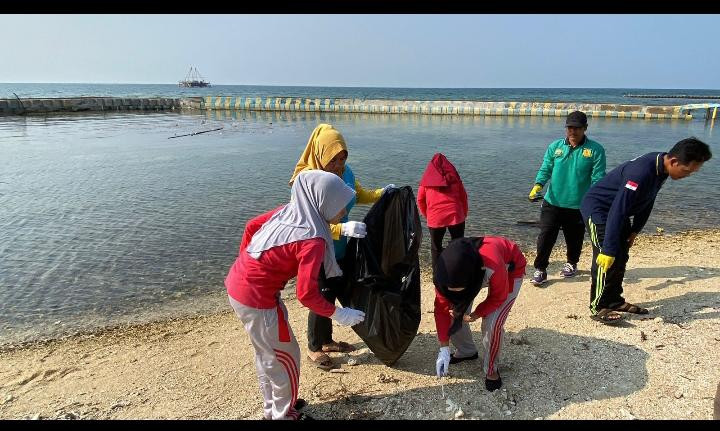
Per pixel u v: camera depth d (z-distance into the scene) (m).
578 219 5.78
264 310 2.98
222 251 7.73
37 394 3.95
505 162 16.86
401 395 3.66
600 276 4.58
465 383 3.79
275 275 2.96
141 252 7.68
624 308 4.81
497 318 3.52
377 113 46.53
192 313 5.66
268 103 50.31
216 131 28.83
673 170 4.04
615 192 4.46
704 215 9.80
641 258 6.85
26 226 9.03
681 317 4.63
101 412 3.60
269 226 3.06
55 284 6.50
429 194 5.82
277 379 3.17
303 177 2.99
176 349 4.72
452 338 4.02
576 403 3.43
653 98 100.69
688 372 3.69
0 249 7.80
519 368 3.94
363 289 3.78
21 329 5.31
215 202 10.96
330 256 3.11
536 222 9.30
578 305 5.20
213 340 4.89
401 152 19.62
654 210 10.29
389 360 4.00
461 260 3.08
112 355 4.65
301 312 5.48
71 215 9.80
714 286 5.41
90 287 6.41
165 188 12.41
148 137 25.16
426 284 6.29
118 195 11.60
